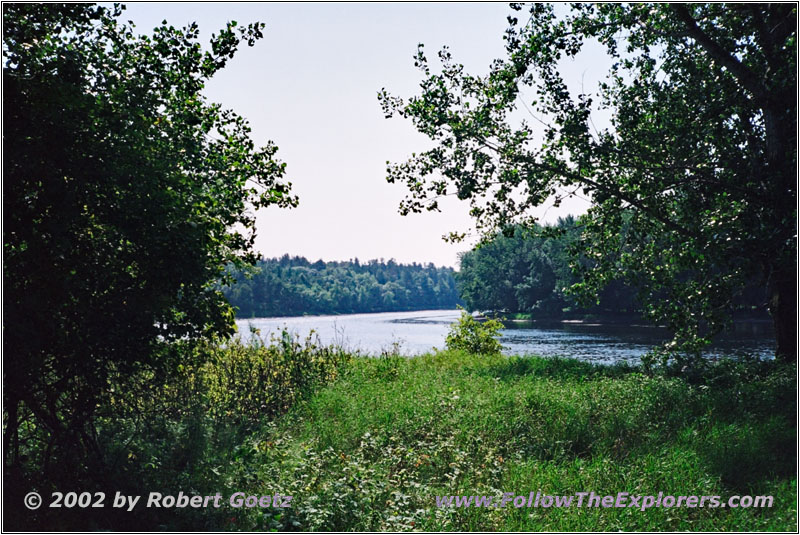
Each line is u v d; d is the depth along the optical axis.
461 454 7.66
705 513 6.14
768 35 12.15
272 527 5.93
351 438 8.94
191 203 7.23
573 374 13.66
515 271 83.75
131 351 6.73
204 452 8.06
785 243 10.84
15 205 6.03
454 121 13.51
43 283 6.16
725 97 12.91
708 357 21.83
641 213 14.36
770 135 12.43
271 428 9.83
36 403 6.60
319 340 14.99
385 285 193.75
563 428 8.74
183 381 9.26
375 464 7.55
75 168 6.09
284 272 173.12
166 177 6.76
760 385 10.62
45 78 6.22
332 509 6.11
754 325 40.88
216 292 7.57
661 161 13.02
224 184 8.55
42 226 6.14
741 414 9.28
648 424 8.93
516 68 12.52
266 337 14.45
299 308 144.62
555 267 72.69
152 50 7.99
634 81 14.23
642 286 14.27
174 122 8.00
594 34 12.49
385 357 16.45
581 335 41.66
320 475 7.18
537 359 16.64
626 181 13.14
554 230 15.17
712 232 11.56
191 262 6.77
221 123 8.82
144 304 6.57
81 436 7.06
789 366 11.66
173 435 8.29
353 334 51.44
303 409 10.74
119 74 7.51
